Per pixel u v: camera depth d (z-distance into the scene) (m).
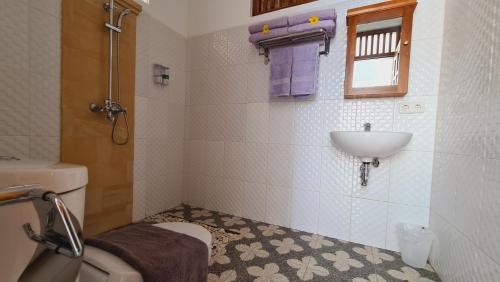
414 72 1.49
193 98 2.36
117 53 1.65
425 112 1.47
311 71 1.69
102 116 1.59
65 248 0.44
